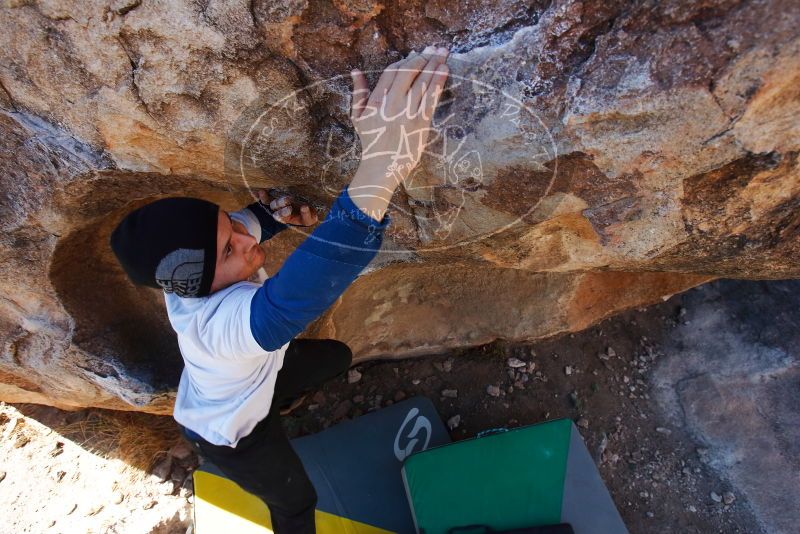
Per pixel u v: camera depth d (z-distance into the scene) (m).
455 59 0.85
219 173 1.11
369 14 0.83
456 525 1.73
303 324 0.90
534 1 0.80
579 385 2.15
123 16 0.86
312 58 0.88
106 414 2.14
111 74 0.93
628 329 2.24
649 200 0.92
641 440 2.08
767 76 0.71
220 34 0.86
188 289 0.96
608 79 0.78
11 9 0.88
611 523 1.74
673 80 0.75
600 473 2.02
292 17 0.83
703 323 2.22
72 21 0.88
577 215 1.04
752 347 2.11
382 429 1.98
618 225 0.98
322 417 2.10
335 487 1.88
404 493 1.88
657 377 2.18
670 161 0.84
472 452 1.80
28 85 0.98
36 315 1.49
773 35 0.68
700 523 1.95
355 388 2.14
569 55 0.80
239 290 0.99
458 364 2.17
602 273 1.79
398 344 2.04
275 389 1.37
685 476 2.02
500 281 1.85
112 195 1.22
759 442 1.99
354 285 1.71
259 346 0.93
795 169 0.84
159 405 1.71
